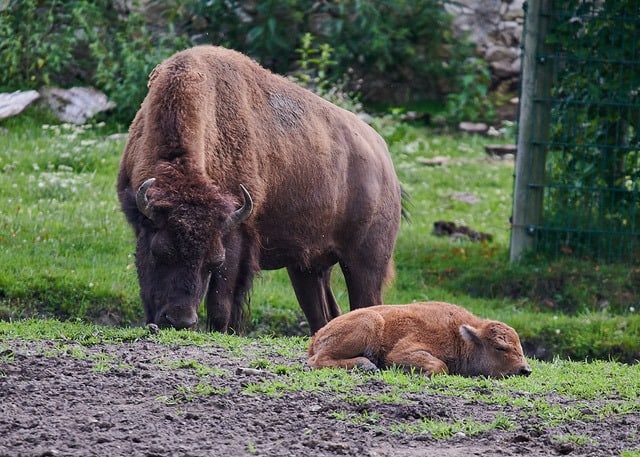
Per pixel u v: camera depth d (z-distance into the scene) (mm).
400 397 15352
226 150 22000
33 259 28094
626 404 15906
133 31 44375
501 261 33125
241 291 22344
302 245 24094
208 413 14453
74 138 39250
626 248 33031
